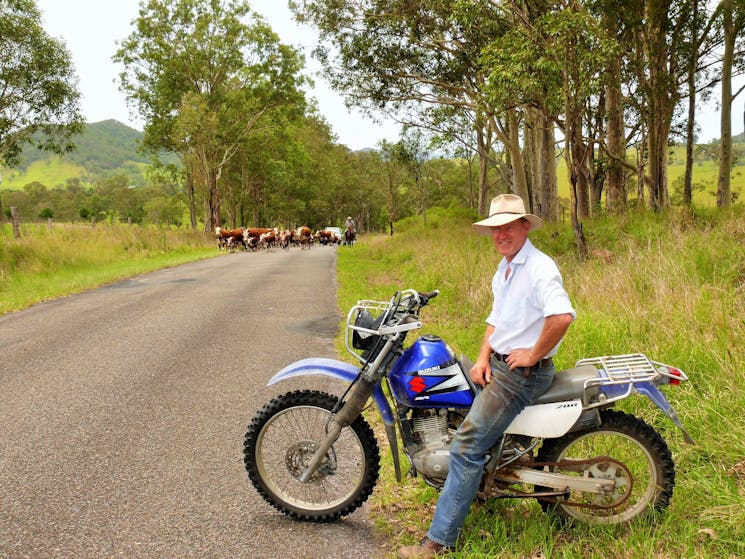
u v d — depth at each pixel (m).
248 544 3.39
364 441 3.53
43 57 30.27
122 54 47.88
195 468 4.39
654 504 3.24
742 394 4.34
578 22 11.96
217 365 7.22
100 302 12.61
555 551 3.16
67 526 3.60
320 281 15.70
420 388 3.22
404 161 37.53
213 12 47.47
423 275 13.31
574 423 3.09
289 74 49.94
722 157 19.77
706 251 8.32
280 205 76.25
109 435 5.05
